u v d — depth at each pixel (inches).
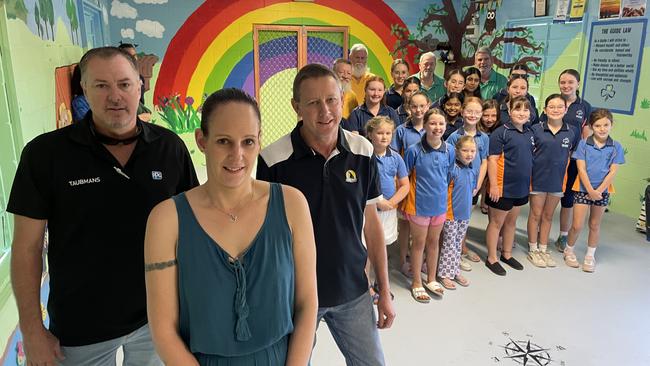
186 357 39.2
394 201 108.8
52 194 52.7
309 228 42.9
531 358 94.6
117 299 56.2
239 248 39.6
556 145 129.7
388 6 241.3
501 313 111.5
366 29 240.1
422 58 181.0
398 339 101.0
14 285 52.4
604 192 131.3
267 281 40.2
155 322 38.9
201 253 38.7
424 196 112.7
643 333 103.2
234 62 223.6
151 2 205.9
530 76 217.2
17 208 51.9
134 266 56.2
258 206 40.6
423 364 92.8
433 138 111.0
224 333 39.8
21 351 67.4
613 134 180.7
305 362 43.4
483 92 247.1
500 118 147.7
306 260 42.9
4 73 69.9
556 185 132.3
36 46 88.5
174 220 38.7
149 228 38.7
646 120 166.7
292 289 42.6
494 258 134.9
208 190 40.1
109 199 54.3
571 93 157.2
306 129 59.7
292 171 59.5
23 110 78.6
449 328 105.3
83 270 54.6
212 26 216.2
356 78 175.3
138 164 55.9
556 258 142.2
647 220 153.8
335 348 97.8
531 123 155.2
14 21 76.3
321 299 62.1
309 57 235.5
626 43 170.7
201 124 38.8
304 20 229.3
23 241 52.6
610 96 179.8
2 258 63.6
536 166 132.1
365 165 63.0
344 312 65.1
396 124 142.4
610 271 133.3
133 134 56.4
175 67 215.0
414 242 116.7
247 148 38.2
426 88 183.2
